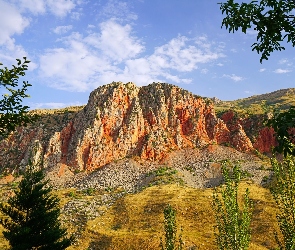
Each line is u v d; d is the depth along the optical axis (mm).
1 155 153625
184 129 162500
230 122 172875
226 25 10305
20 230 33344
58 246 36562
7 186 122250
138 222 79375
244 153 148625
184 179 120438
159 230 71438
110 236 70750
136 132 152875
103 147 144375
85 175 133750
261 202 83000
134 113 157000
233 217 21062
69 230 77000
